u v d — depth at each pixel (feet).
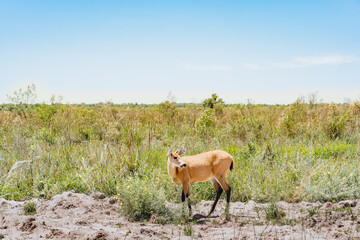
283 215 20.68
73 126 47.96
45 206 23.06
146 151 34.73
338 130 47.29
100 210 22.72
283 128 48.39
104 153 32.76
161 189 24.35
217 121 59.72
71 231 16.92
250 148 36.40
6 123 51.57
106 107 57.16
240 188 26.63
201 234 18.13
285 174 28.84
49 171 30.04
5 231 17.29
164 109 67.15
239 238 16.74
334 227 18.04
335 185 24.95
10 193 26.35
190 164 21.65
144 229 18.02
